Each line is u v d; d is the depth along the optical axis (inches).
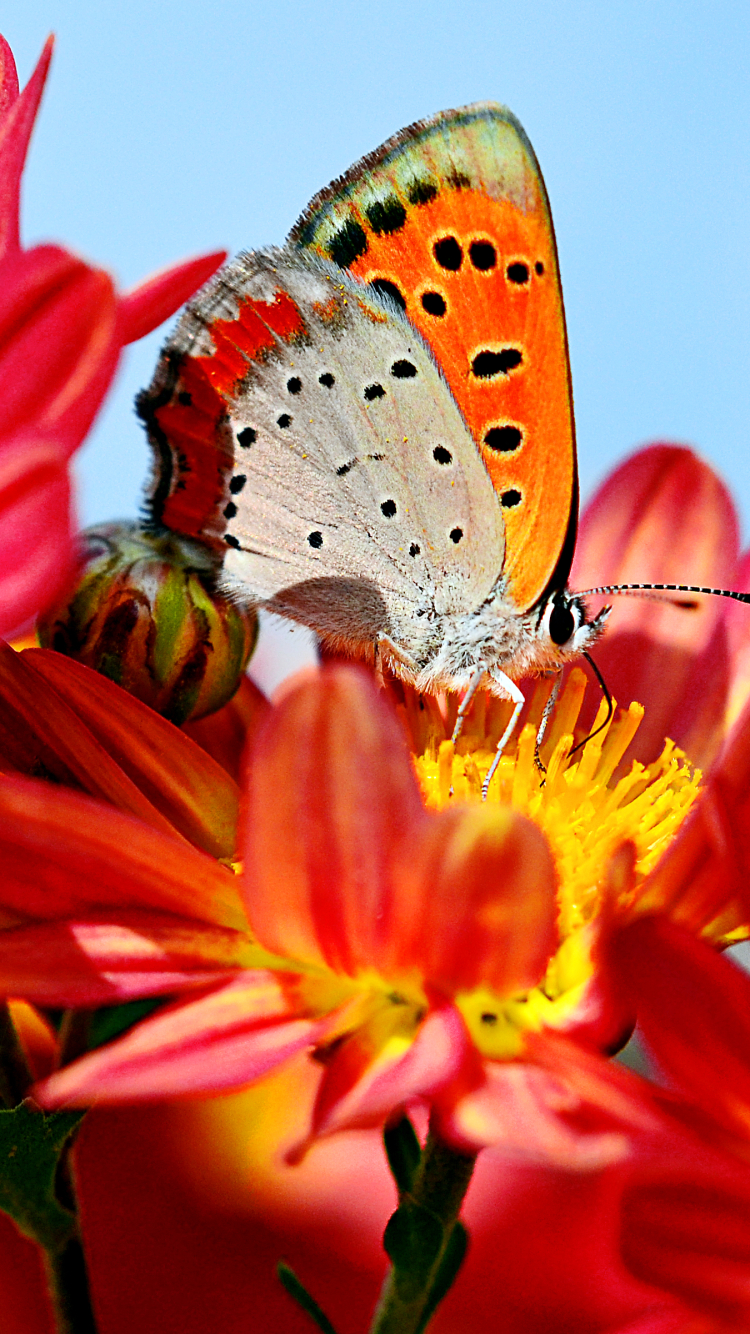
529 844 5.6
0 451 5.6
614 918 5.6
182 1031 5.6
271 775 5.6
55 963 5.7
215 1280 6.2
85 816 5.7
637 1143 5.5
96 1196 6.2
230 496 6.2
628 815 6.2
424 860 5.6
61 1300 5.8
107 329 5.6
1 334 5.6
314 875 5.6
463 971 5.6
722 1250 5.5
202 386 6.2
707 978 5.6
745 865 5.7
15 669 5.9
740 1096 5.6
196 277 5.8
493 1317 6.2
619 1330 5.7
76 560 5.5
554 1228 6.2
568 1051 5.6
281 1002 5.7
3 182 5.8
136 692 6.1
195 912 5.8
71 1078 5.5
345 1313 6.2
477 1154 5.8
